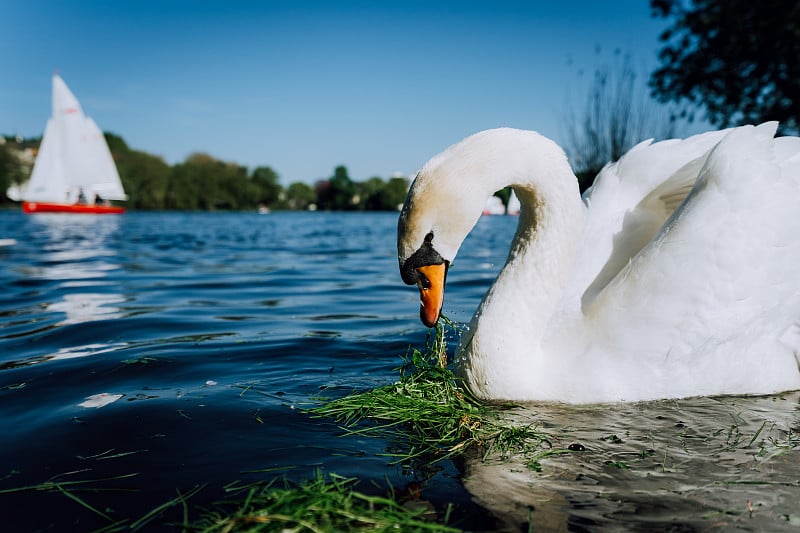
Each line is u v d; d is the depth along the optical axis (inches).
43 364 39.9
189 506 22.1
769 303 33.9
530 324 33.5
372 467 25.2
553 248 33.6
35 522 21.3
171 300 66.2
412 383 33.4
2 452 26.7
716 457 26.4
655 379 33.3
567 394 33.0
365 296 69.6
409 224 31.4
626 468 25.3
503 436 28.5
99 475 24.5
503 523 21.1
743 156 34.2
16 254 119.6
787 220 34.0
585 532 20.6
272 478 24.1
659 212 41.4
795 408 32.7
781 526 21.0
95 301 64.9
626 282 34.3
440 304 31.9
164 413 30.9
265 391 34.5
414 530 20.6
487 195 32.2
